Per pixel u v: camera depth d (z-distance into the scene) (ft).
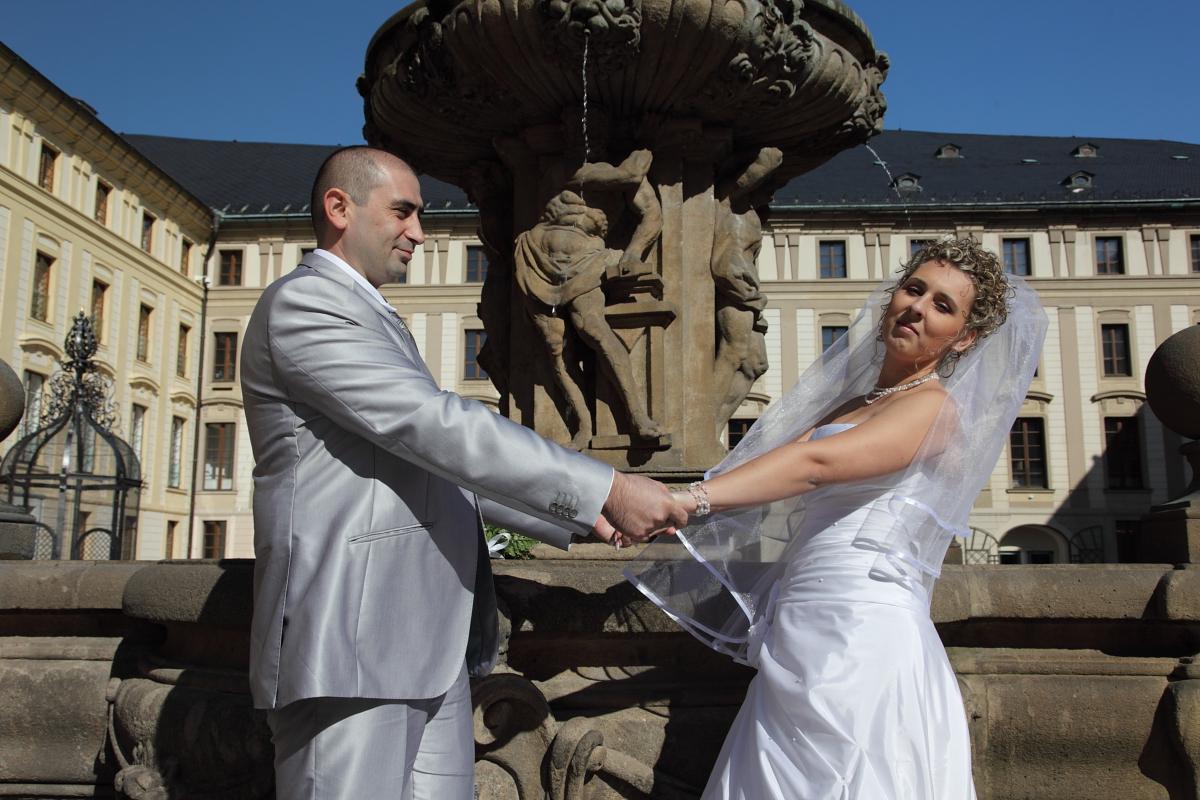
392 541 5.89
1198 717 8.75
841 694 6.11
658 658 9.00
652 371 14.17
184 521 117.08
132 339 107.24
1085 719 9.06
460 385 113.70
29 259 91.30
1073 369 114.01
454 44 13.17
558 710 8.52
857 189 117.29
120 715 9.49
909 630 6.36
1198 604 9.16
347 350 5.82
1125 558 109.09
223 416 119.44
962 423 6.82
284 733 5.79
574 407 14.23
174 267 115.65
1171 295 113.50
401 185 6.60
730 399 14.90
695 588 7.89
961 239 7.18
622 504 6.15
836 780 5.94
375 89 15.30
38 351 92.12
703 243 15.10
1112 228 114.93
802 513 7.53
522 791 8.00
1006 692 9.16
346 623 5.62
